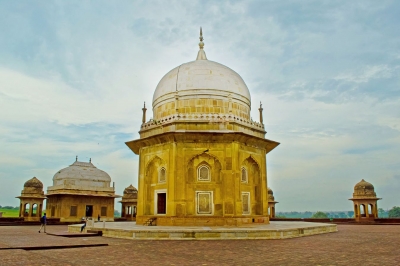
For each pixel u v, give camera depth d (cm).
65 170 5150
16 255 1298
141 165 2806
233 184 2488
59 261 1165
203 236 1883
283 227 2208
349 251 1403
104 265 1097
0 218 4369
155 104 2977
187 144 2559
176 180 2494
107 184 5362
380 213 14112
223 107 2764
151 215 2622
